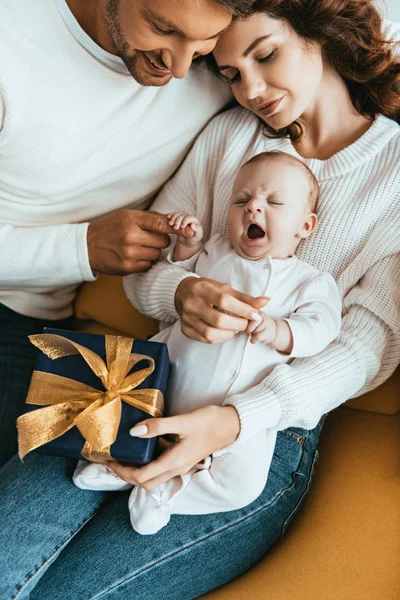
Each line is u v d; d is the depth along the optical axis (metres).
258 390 1.12
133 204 1.48
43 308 1.48
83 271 1.34
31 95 1.27
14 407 1.39
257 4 1.07
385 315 1.20
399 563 1.04
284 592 1.06
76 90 1.28
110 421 1.01
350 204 1.24
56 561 1.10
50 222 1.44
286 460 1.21
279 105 1.22
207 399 1.15
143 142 1.37
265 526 1.16
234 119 1.38
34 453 1.19
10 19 1.22
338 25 1.17
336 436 1.31
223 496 1.10
